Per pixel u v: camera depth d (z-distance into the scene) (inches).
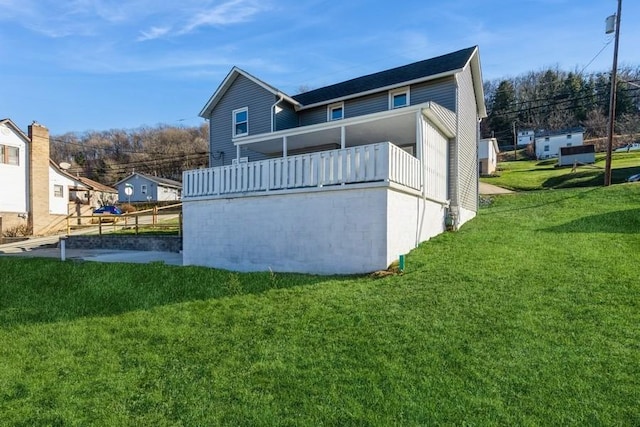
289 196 372.8
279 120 660.7
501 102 2536.9
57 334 223.1
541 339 173.9
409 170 363.9
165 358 185.6
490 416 124.6
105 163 2576.3
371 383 148.1
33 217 1002.1
